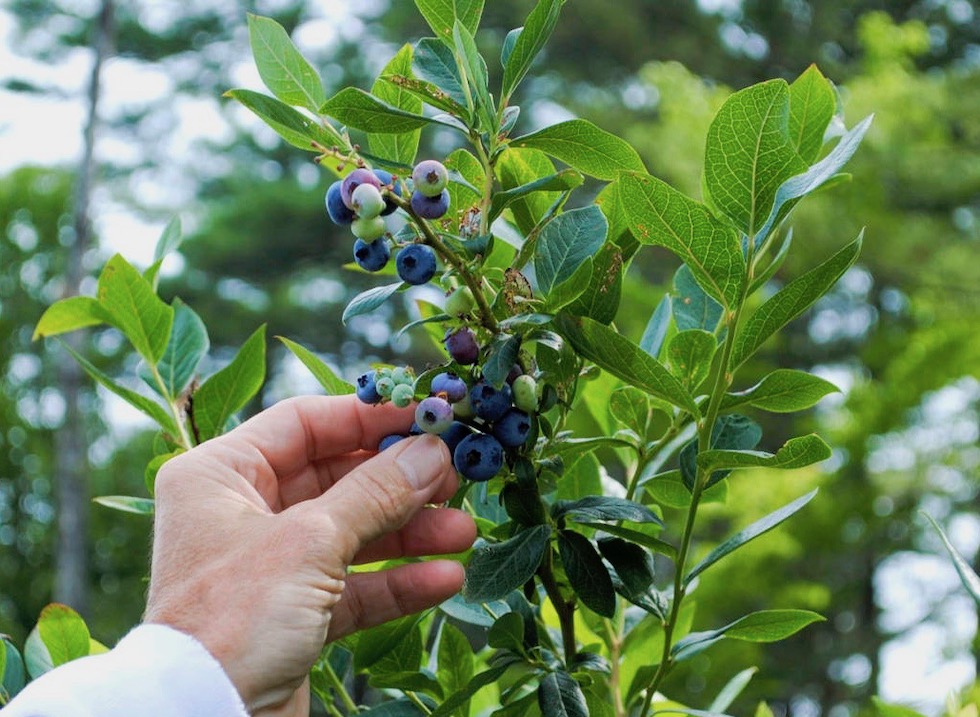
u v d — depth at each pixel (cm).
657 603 75
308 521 69
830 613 579
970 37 848
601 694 83
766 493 482
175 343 88
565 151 73
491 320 70
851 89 576
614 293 71
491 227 75
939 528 70
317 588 68
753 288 71
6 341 960
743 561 481
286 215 1066
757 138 68
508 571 70
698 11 893
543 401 71
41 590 902
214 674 66
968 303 542
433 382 69
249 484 74
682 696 423
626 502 72
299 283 1115
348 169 75
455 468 72
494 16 1001
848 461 507
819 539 508
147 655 66
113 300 85
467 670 81
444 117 71
